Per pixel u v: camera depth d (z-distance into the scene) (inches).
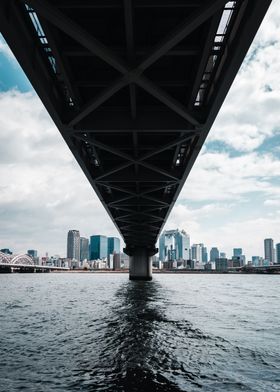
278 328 1072.8
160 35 660.7
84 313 1342.3
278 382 555.8
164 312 1368.1
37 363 640.4
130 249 3905.0
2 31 535.2
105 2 567.8
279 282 5821.9
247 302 2005.4
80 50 673.0
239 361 674.2
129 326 1036.5
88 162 1237.7
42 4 502.9
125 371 596.1
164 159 1258.0
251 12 516.1
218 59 705.6
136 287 3036.4
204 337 893.2
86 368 611.5
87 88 821.2
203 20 533.0
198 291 2822.3
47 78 729.0
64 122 848.9
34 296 2223.2
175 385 533.0
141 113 898.1
